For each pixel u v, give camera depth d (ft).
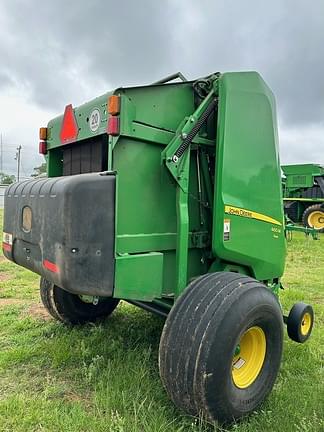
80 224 7.13
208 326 6.99
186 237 8.82
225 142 9.35
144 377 8.87
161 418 7.39
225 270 10.05
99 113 8.38
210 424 7.15
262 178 10.32
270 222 10.70
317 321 14.19
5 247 9.74
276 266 11.19
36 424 7.37
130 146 8.13
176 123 9.04
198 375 6.80
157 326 12.60
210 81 9.54
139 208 8.36
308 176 53.26
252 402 7.80
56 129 10.33
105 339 11.28
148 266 7.93
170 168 8.52
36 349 10.62
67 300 12.07
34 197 8.27
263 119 10.30
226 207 9.33
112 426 7.22
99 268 7.27
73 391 8.70
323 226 49.24
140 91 8.29
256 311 7.57
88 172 9.32
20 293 16.84
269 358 8.37
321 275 22.95
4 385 8.91
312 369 10.13
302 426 7.20
